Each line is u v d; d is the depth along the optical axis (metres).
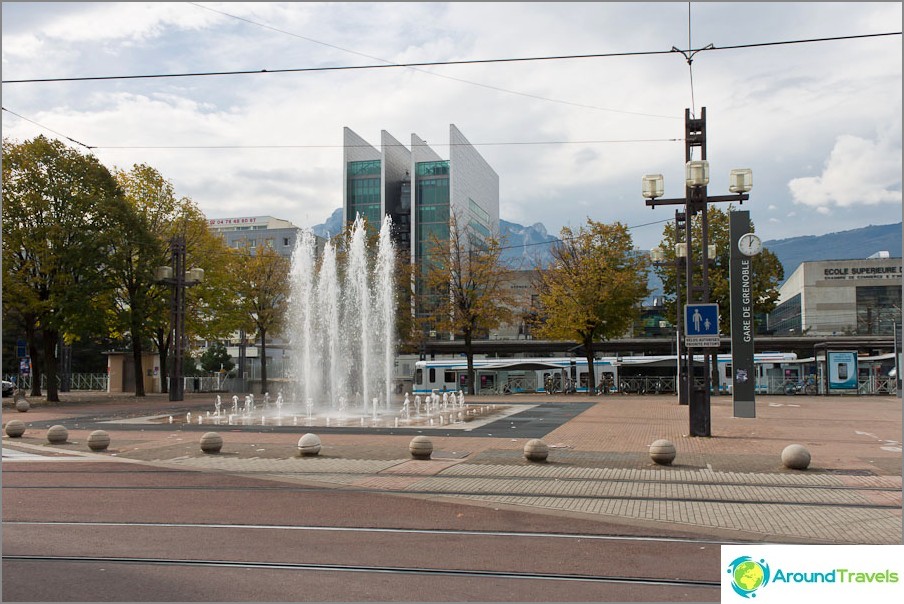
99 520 10.52
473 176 112.50
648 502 11.85
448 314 52.72
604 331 49.56
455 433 22.91
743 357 28.20
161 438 22.19
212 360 80.81
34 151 40.84
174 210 51.88
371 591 7.15
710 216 48.44
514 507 11.52
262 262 54.59
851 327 85.69
